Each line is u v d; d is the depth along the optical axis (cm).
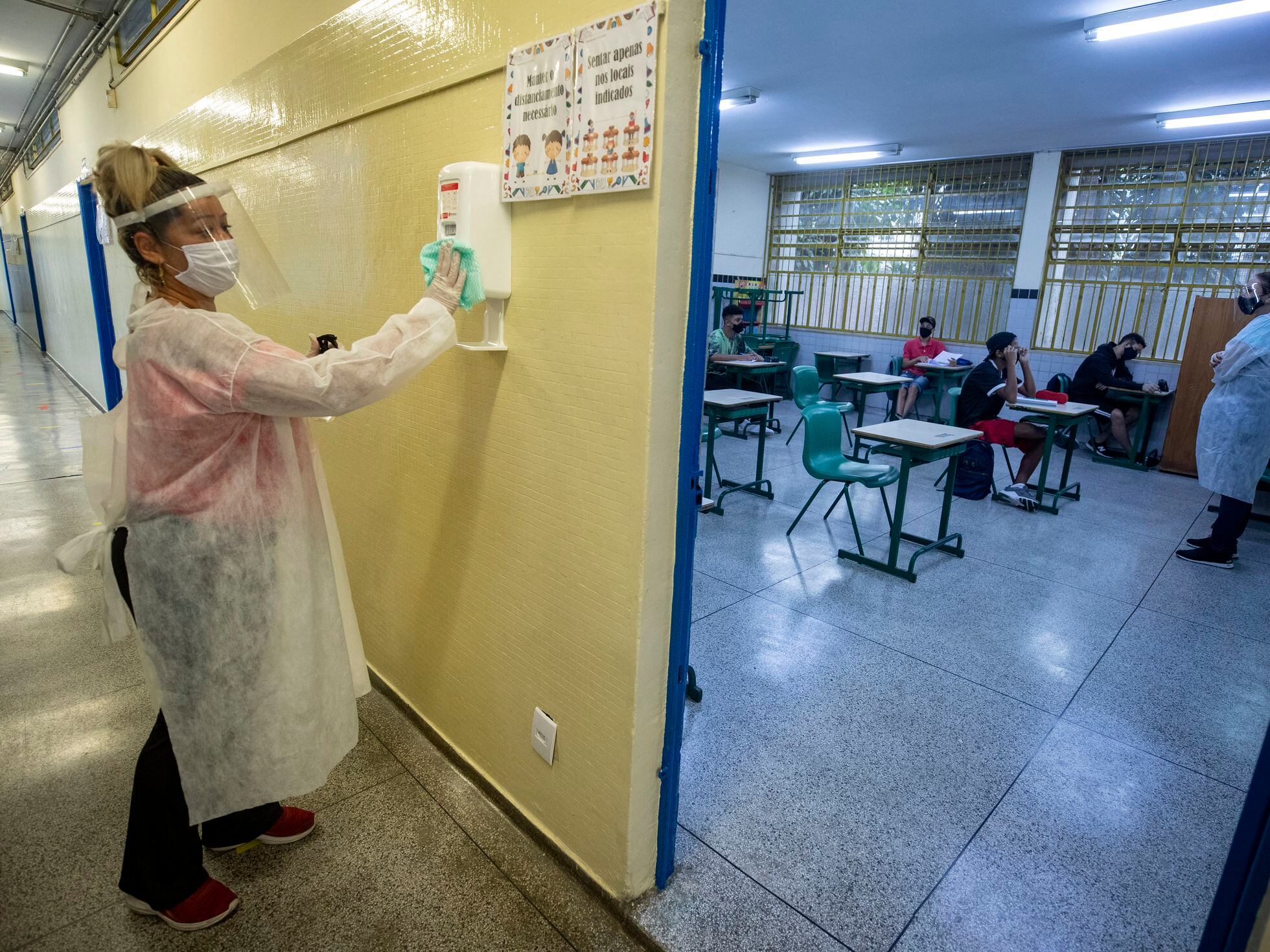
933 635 270
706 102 113
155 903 136
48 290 922
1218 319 514
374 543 210
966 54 414
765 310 841
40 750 191
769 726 210
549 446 140
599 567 134
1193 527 414
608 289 122
